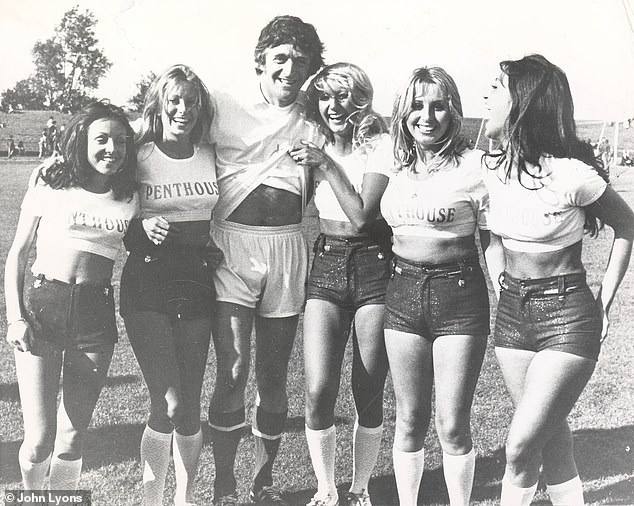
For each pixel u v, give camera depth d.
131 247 3.38
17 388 3.79
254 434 3.58
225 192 3.42
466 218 3.21
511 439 3.15
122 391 3.64
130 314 3.37
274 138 3.40
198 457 3.51
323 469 3.49
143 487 3.55
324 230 3.38
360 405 3.46
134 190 3.36
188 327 3.38
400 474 3.39
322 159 3.36
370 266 3.33
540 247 3.11
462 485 3.35
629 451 3.81
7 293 3.35
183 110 3.31
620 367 3.97
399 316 3.23
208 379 3.66
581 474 3.80
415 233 3.21
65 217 3.33
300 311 3.49
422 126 3.22
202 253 3.40
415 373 3.26
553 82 3.16
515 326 3.16
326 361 3.38
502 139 3.19
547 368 3.07
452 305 3.19
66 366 3.41
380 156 3.30
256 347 3.50
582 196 3.10
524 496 3.26
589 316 3.08
